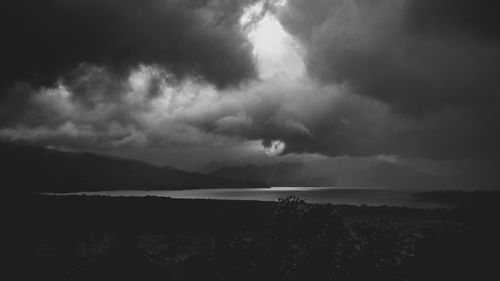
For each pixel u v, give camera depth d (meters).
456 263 10.89
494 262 10.74
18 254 17.47
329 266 11.75
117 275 13.62
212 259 13.12
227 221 35.62
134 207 51.22
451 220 42.31
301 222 12.49
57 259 17.36
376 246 11.75
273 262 12.12
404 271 11.21
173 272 13.64
